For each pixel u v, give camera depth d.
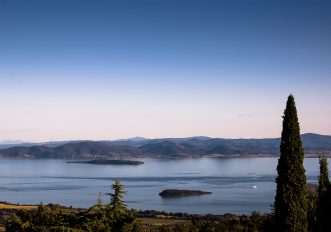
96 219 30.28
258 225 87.50
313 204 42.47
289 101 32.84
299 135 32.75
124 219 32.81
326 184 39.72
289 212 32.12
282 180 32.59
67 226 29.08
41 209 30.89
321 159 40.34
